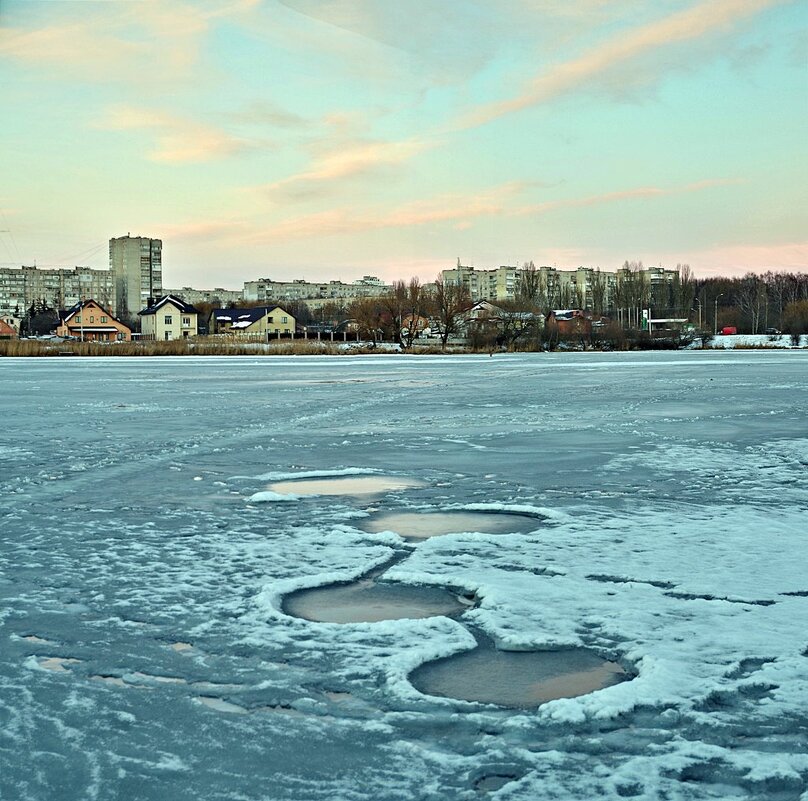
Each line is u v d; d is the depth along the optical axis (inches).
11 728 150.7
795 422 663.1
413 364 1744.6
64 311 4985.2
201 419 700.7
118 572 251.8
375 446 538.9
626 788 129.9
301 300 7431.1
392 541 289.3
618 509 343.0
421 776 134.3
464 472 439.2
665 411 759.1
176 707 159.5
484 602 221.3
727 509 341.4
